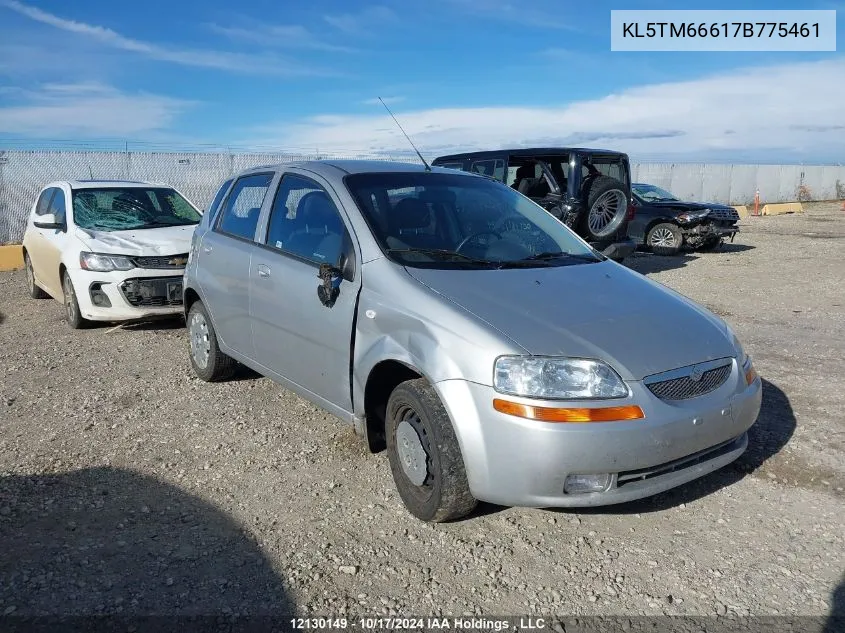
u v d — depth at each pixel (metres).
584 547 3.29
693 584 3.01
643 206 14.68
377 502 3.71
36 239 8.90
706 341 3.48
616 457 3.01
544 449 2.97
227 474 4.05
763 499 3.71
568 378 3.04
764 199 34.72
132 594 2.93
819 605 2.86
